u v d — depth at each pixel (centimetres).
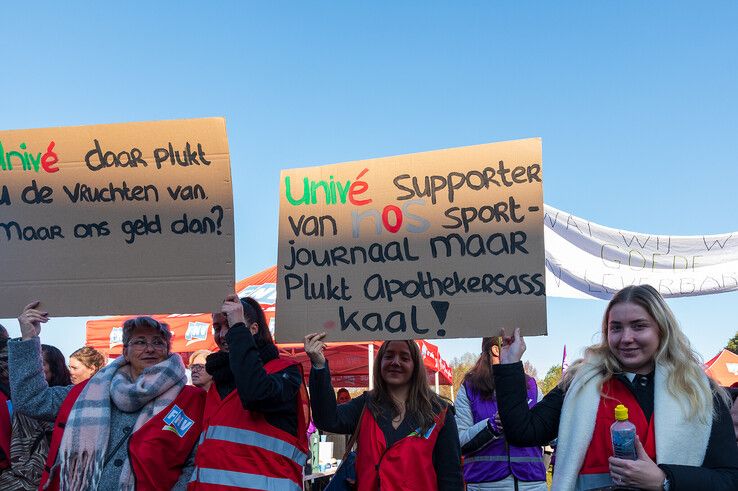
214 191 348
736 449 251
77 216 359
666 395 251
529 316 317
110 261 352
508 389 288
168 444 327
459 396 494
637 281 601
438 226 339
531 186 330
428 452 330
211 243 344
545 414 283
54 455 338
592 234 620
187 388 350
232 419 302
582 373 271
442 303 330
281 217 361
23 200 365
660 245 611
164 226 350
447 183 342
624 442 238
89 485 324
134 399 336
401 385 350
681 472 232
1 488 393
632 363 264
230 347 298
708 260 602
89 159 362
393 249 343
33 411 353
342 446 1029
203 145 352
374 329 335
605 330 277
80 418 337
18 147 369
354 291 343
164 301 342
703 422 246
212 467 296
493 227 332
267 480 294
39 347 354
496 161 337
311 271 350
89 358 563
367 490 326
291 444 307
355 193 354
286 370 316
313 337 337
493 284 326
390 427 340
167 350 364
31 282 357
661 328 262
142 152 358
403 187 348
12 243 362
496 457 470
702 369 260
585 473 257
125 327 361
